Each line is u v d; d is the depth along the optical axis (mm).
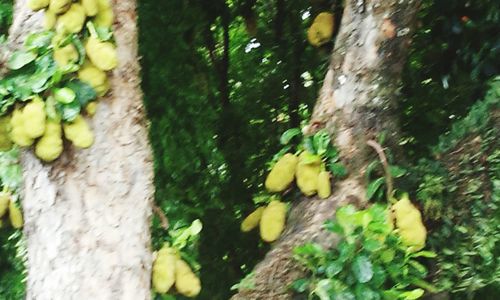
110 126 3193
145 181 3297
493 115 4121
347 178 4113
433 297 4199
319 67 7039
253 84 7699
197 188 5949
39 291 3148
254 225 4395
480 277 4152
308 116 7441
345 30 4223
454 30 5332
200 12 6625
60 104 3018
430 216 4129
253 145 7215
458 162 4172
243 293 4008
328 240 3975
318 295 3707
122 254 3160
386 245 3721
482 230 4094
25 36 3199
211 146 5965
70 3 3061
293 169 4176
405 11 4133
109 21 3160
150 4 5723
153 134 5570
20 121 3031
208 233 6562
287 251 4008
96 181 3150
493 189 4098
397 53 4160
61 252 3113
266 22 7637
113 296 3113
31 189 3191
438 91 6082
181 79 5781
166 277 3365
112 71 3227
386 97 4156
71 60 3057
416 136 6141
